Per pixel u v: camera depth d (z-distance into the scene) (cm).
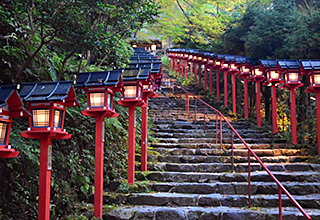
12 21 483
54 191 434
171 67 1734
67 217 430
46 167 332
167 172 587
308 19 759
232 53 1147
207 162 666
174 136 826
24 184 398
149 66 592
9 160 385
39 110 329
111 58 800
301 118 807
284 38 902
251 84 1059
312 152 697
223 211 452
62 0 404
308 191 530
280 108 972
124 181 554
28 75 498
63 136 349
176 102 1177
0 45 469
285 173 581
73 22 427
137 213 450
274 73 766
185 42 1587
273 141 794
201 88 1350
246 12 1083
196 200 494
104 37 476
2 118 271
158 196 499
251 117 1023
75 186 486
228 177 573
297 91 888
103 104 426
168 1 1025
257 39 905
